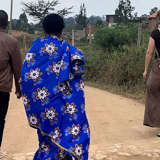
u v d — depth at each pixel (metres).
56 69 2.92
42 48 2.93
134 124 5.88
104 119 6.29
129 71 10.67
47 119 2.90
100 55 14.09
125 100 8.52
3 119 4.05
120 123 5.96
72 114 2.92
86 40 26.23
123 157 3.81
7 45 3.84
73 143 2.88
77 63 2.93
